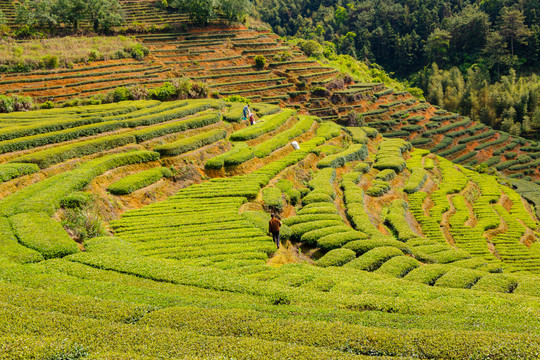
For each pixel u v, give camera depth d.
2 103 49.22
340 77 99.62
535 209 64.00
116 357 10.60
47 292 14.84
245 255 22.30
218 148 41.38
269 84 89.06
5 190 25.64
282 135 50.94
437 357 11.62
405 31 171.38
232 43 98.31
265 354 11.14
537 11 142.50
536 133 104.12
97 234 23.84
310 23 187.25
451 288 19.56
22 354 10.45
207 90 67.00
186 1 101.56
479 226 48.03
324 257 25.91
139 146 36.84
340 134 62.97
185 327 13.04
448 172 68.62
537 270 36.62
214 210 29.48
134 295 15.70
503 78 121.31
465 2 178.88
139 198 30.66
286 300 16.72
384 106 97.88
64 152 31.16
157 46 91.12
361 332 12.62
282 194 35.94
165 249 22.42
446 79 130.12
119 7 101.12
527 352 11.30
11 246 19.09
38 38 82.94
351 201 40.03
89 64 76.75
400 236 35.00
